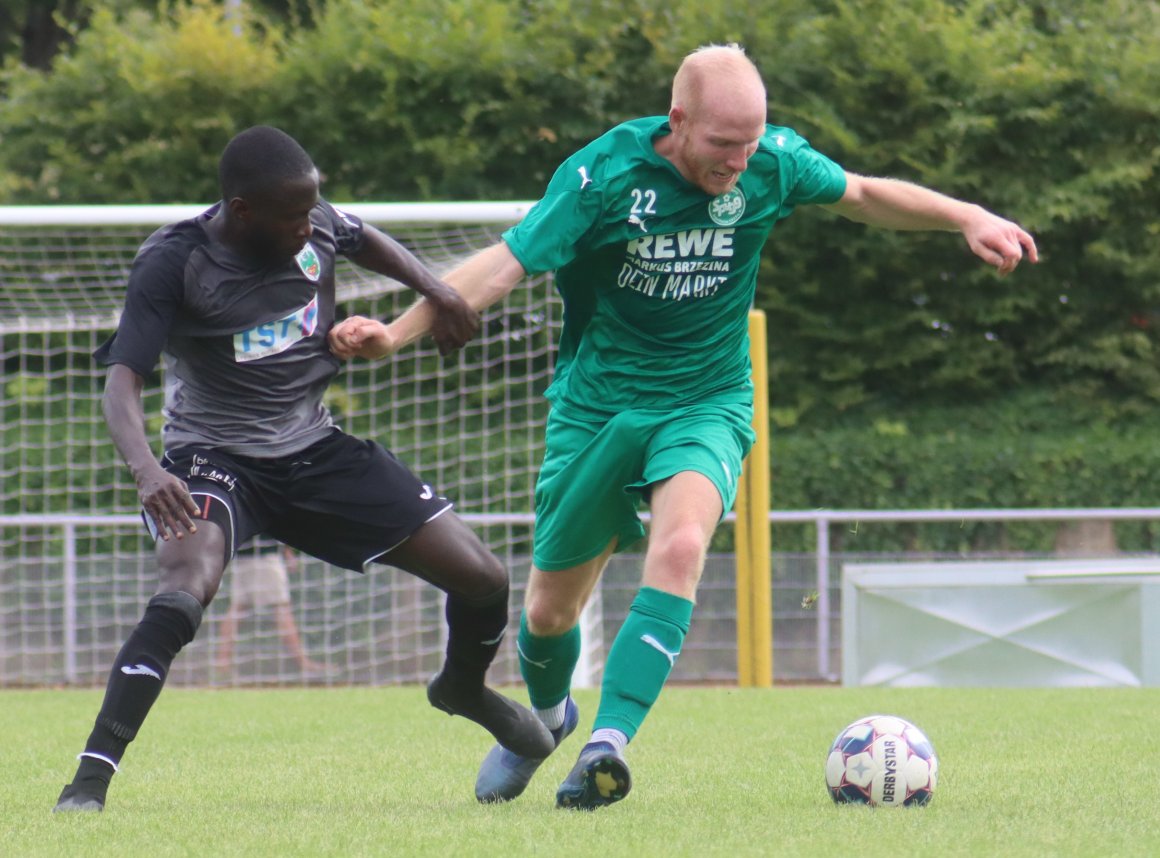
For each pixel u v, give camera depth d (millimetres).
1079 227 46594
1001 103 45375
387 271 13672
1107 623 32531
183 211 29828
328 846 10359
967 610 33219
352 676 37000
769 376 46781
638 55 46188
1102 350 47125
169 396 13656
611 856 9828
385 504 13297
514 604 36219
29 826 11391
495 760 13914
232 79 46062
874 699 27047
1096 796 13469
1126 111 45531
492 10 46125
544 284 39031
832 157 45562
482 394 40406
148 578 37250
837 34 45906
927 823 11508
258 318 13164
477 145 45594
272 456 13352
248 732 21906
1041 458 43406
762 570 31609
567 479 13609
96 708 27188
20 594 37219
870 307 46688
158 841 10625
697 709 25156
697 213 13047
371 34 46125
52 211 29609
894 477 43500
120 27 50250
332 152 46438
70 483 39531
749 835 10805
